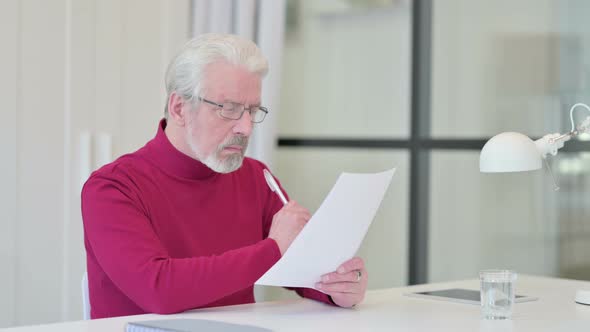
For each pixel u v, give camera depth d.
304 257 1.72
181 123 2.06
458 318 1.74
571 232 3.12
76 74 3.32
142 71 3.54
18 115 3.16
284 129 4.01
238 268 1.79
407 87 3.59
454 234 3.45
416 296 2.07
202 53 2.00
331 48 3.84
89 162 3.35
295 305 1.91
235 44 2.01
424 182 3.54
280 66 3.64
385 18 3.66
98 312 1.97
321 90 3.88
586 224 3.08
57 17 3.26
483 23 3.36
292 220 1.86
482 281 1.75
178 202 2.08
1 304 3.15
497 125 3.32
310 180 3.89
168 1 3.63
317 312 1.81
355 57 3.77
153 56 3.59
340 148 3.79
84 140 3.34
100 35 3.39
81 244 3.37
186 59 2.01
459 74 3.43
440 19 3.48
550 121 3.18
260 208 2.30
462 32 3.43
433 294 2.10
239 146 2.03
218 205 2.16
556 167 3.15
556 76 3.16
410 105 3.56
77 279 3.37
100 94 3.40
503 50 3.30
